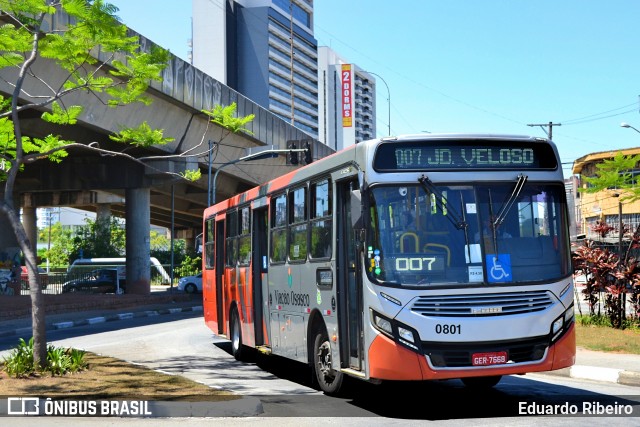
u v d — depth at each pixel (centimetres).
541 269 988
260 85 15712
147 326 2870
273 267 1420
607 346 1656
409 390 1214
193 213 8981
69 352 1416
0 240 5022
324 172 1149
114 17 1445
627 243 2311
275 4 16112
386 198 984
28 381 1159
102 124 3738
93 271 5684
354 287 1064
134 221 4931
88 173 4884
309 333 1214
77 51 1498
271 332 1438
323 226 1157
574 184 7019
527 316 964
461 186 997
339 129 19900
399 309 949
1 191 4894
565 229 1017
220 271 1905
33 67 3022
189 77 4228
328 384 1152
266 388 1253
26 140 1706
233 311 1733
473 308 953
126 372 1274
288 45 16762
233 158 5409
